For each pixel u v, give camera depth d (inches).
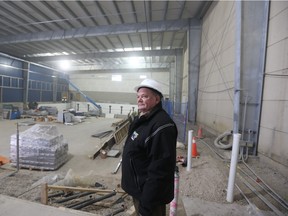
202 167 155.7
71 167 171.3
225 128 245.6
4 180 134.2
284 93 147.6
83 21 373.1
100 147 216.4
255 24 176.9
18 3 302.5
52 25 390.3
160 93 53.7
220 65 267.7
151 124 49.8
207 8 334.0
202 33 372.5
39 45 520.1
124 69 766.5
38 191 115.0
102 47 542.6
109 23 383.6
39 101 666.8
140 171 51.7
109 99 794.2
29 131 169.5
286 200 106.2
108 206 100.3
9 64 562.9
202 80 368.2
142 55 566.3
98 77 797.2
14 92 575.5
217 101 279.6
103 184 130.3
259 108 177.5
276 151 153.9
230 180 103.9
